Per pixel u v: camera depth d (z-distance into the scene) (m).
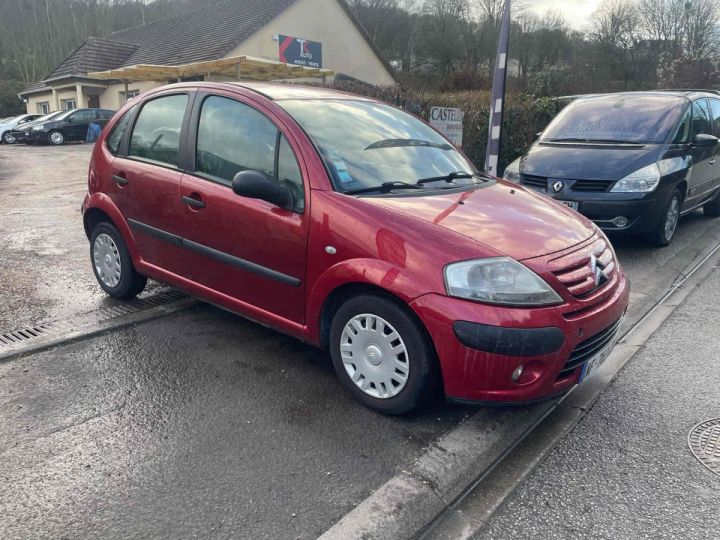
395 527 2.39
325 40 25.62
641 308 4.95
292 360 3.83
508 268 2.84
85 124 24.88
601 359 3.21
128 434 2.97
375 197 3.28
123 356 3.84
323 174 3.32
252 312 3.71
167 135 4.16
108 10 46.94
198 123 3.96
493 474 2.79
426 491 2.61
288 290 3.45
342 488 2.61
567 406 3.41
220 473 2.69
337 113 3.88
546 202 3.81
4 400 3.27
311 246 3.25
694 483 2.71
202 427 3.05
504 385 2.81
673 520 2.47
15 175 13.43
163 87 4.39
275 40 23.56
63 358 3.79
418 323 2.93
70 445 2.87
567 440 3.07
